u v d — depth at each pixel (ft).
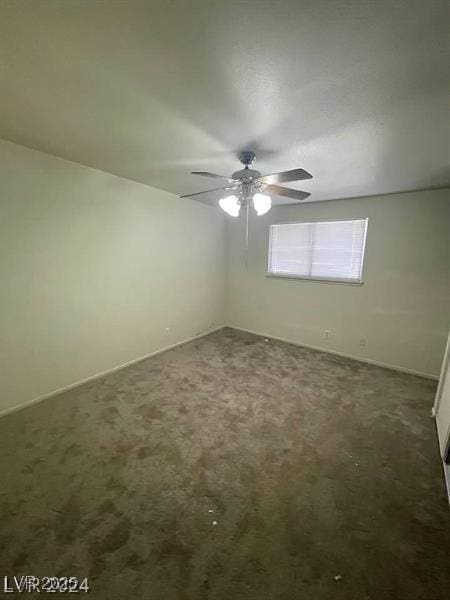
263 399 8.35
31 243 7.43
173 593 3.62
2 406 7.31
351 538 4.36
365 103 4.54
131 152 7.03
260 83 4.08
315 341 12.75
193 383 9.29
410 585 3.75
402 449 6.35
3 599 3.51
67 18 3.02
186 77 4.00
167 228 11.55
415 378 9.93
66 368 8.66
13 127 5.79
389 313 10.69
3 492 5.04
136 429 6.88
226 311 15.94
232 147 6.46
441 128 5.29
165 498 5.00
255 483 5.36
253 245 14.23
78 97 4.61
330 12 2.86
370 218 10.67
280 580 3.79
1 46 3.44
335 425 7.18
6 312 7.16
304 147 6.38
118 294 9.98
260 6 2.82
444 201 9.28
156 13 2.94
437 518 4.70
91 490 5.12
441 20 2.87
